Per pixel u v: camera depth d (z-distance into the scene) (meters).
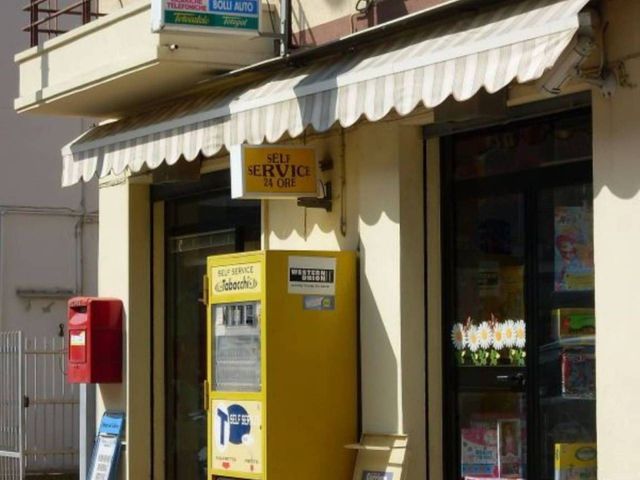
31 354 19.66
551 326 12.56
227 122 13.40
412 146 13.29
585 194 12.24
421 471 13.15
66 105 15.98
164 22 13.44
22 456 19.33
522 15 10.95
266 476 13.00
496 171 13.00
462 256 13.30
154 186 17.22
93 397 17.69
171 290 17.23
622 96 11.07
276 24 14.26
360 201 13.59
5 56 23.53
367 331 13.47
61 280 23.67
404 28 12.23
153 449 17.12
